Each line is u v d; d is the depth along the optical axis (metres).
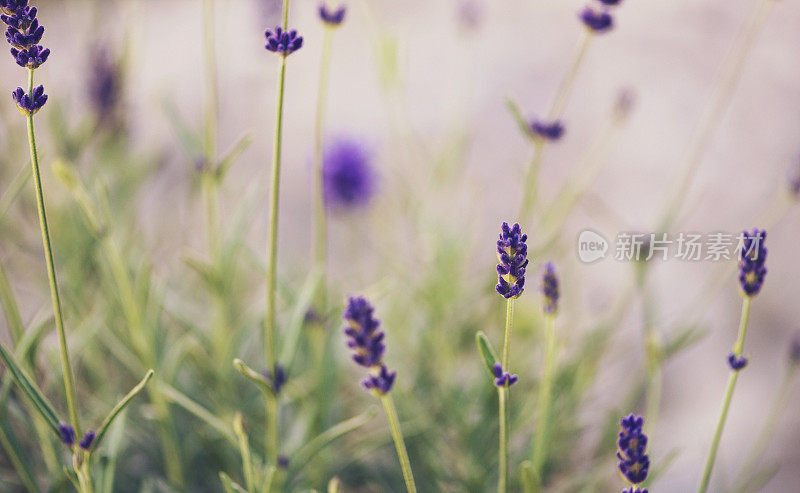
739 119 1.70
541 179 1.61
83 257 1.12
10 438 0.90
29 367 0.90
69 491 0.99
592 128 1.70
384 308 1.23
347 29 2.04
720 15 1.97
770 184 1.56
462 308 1.21
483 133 1.70
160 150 1.36
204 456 1.07
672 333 1.17
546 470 1.10
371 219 1.41
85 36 1.34
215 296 1.00
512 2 2.10
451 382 1.15
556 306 0.89
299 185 1.67
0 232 1.14
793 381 1.36
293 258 1.46
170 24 2.13
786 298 1.43
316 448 0.94
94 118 1.19
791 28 1.89
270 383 0.90
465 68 1.85
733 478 1.24
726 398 0.86
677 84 1.78
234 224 0.99
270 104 1.81
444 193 1.26
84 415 1.05
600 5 0.95
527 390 1.14
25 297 1.25
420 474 1.10
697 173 1.58
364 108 1.79
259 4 1.18
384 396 0.81
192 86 1.81
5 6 0.77
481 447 1.05
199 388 1.10
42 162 1.19
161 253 1.36
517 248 0.79
